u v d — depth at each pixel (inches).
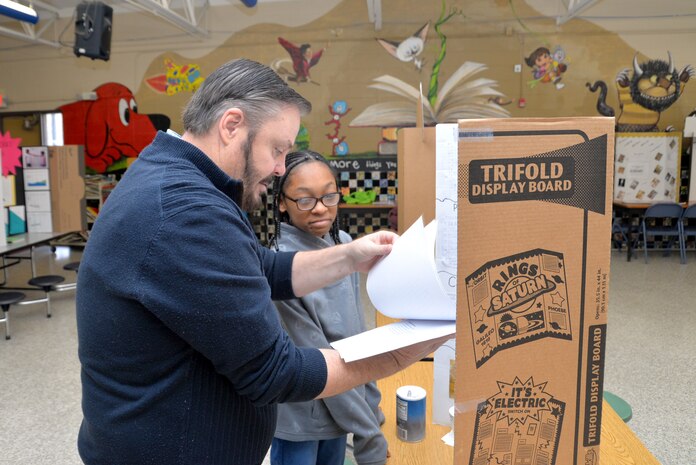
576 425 29.1
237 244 31.9
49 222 209.9
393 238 44.0
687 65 287.9
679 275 238.5
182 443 33.4
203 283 30.1
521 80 296.5
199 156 35.1
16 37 290.7
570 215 27.2
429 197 52.1
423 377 67.6
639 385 128.3
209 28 307.3
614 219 295.1
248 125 35.7
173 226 30.5
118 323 32.0
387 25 298.2
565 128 26.4
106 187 315.0
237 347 30.9
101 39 200.5
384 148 306.0
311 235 57.0
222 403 34.3
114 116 322.0
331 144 308.8
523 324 27.5
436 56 298.2
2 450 104.5
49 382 135.5
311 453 53.1
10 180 206.4
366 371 34.2
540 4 289.9
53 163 208.1
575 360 28.5
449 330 31.6
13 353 155.3
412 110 302.5
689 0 276.7
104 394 34.2
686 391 124.8
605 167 27.2
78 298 34.5
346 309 55.1
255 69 36.8
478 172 25.8
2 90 328.8
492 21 293.4
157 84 315.9
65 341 165.0
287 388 32.2
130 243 31.0
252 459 37.5
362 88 303.6
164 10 251.3
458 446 27.8
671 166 286.5
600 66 292.4
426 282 31.9
